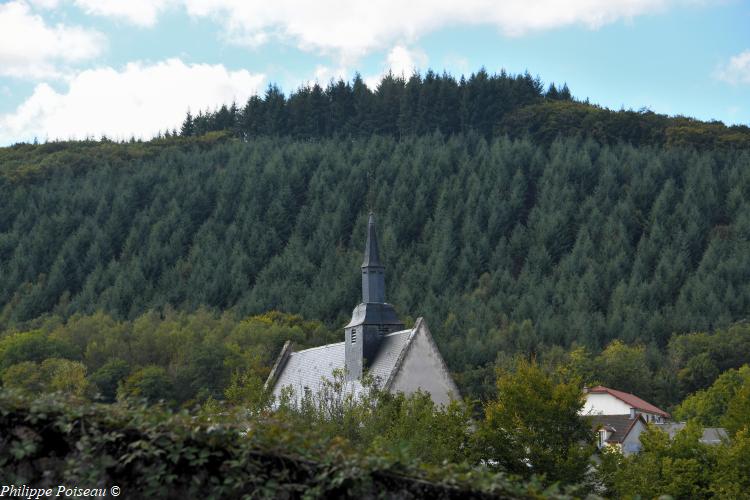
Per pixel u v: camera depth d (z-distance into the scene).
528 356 126.94
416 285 171.00
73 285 187.38
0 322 164.75
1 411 11.36
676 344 131.38
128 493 11.28
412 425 34.28
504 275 176.62
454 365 124.88
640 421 76.81
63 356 110.62
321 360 59.84
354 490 11.27
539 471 35.59
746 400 46.59
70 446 11.41
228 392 42.41
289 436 11.55
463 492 11.25
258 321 142.38
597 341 139.38
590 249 188.62
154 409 11.83
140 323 134.62
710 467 41.97
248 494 11.22
